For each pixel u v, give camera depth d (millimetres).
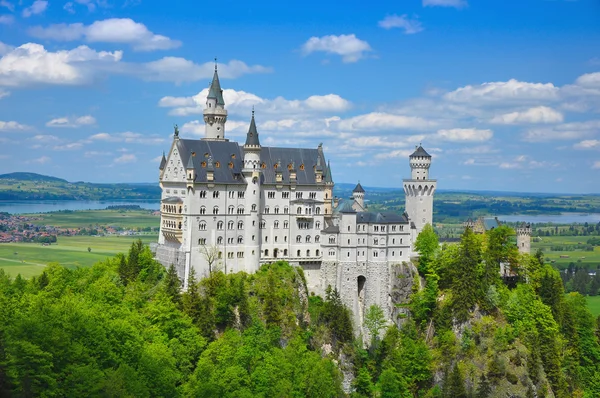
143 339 167250
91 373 134875
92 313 159750
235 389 169250
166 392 154500
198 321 190750
